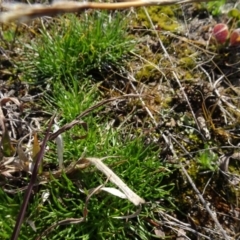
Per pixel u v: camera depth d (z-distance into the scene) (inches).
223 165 8.3
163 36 10.8
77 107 8.7
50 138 7.0
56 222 7.0
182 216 7.8
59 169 7.4
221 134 8.9
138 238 7.6
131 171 7.7
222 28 10.1
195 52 10.4
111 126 8.5
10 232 6.9
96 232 7.4
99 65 9.9
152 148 8.1
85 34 9.8
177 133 8.9
